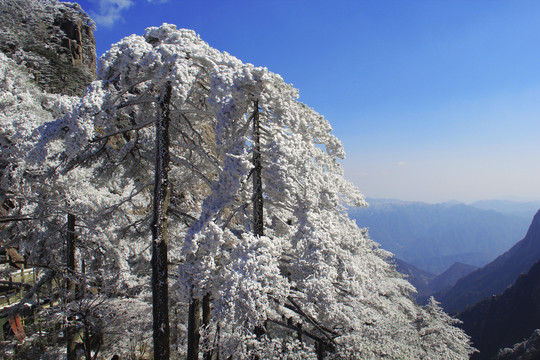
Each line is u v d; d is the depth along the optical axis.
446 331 13.12
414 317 14.95
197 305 7.30
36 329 12.38
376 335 9.40
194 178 9.44
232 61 7.12
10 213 11.89
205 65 7.32
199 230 6.09
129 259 11.20
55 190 9.43
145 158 8.62
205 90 8.42
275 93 6.65
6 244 11.71
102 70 7.43
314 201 7.34
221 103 6.45
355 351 8.74
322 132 9.17
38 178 9.00
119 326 10.91
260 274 5.92
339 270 8.31
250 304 5.52
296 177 7.21
